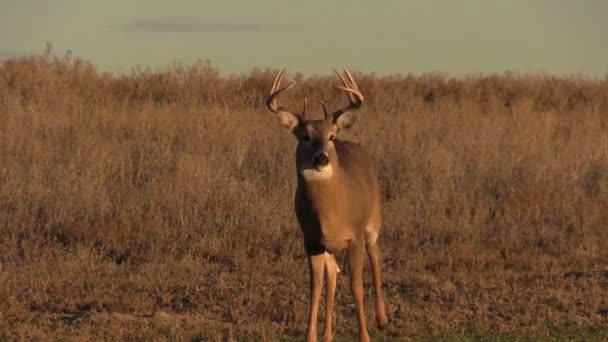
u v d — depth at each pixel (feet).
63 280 136.46
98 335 113.80
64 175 178.40
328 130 109.91
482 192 187.11
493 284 139.23
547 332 117.19
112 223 162.71
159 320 119.55
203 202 169.27
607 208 181.06
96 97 290.97
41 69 297.33
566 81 358.64
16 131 213.25
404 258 154.10
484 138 225.97
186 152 202.28
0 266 141.08
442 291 133.90
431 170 192.75
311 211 110.83
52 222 161.17
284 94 307.58
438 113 269.64
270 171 192.44
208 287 134.82
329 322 112.57
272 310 124.06
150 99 287.28
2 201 167.53
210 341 111.86
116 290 133.49
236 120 241.96
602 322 121.19
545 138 240.12
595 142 228.22
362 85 323.16
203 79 308.19
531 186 188.44
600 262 154.51
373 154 205.36
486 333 116.78
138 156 198.49
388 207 176.14
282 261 149.79
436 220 168.86
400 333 117.60
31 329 115.44
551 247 162.09
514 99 336.29
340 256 154.61
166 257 150.92
